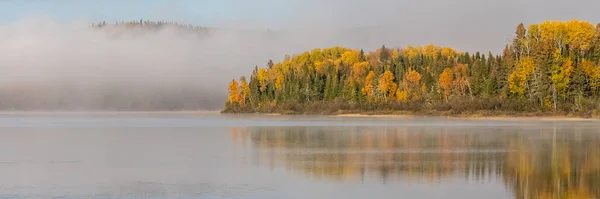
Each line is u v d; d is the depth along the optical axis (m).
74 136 98.81
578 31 161.12
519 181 46.59
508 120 143.62
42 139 91.56
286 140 85.44
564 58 154.75
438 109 177.62
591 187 43.94
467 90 178.12
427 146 73.81
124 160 61.22
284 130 110.69
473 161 58.41
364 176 49.62
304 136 93.38
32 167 56.12
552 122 130.50
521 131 99.19
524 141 79.19
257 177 49.38
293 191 43.41
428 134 94.25
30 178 49.47
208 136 96.06
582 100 148.38
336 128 115.75
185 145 78.19
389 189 43.94
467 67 187.25
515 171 51.62
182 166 56.19
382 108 195.38
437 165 55.72
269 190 43.81
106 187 45.28
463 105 168.75
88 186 45.75
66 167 56.06
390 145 75.44
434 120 149.12
